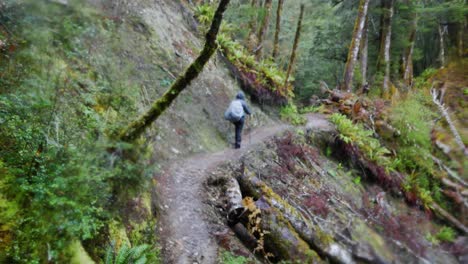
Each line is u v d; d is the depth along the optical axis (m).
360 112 15.29
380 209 10.41
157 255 4.51
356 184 11.30
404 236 9.45
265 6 15.88
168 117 8.19
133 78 7.32
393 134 14.42
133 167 4.31
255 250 5.89
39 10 4.02
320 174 10.40
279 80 14.16
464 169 11.95
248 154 9.06
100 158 3.72
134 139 4.75
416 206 12.09
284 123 12.64
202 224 5.70
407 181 12.62
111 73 5.92
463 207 11.99
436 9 20.14
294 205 7.92
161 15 10.70
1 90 3.53
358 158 12.22
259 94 12.68
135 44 8.48
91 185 3.51
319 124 13.40
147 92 7.69
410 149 13.81
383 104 16.16
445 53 23.77
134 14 9.33
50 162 3.42
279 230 6.07
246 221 6.16
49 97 3.74
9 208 2.93
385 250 8.24
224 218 6.24
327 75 23.66
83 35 5.19
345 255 6.71
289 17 20.80
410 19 21.52
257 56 15.97
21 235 2.85
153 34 9.56
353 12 22.06
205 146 8.64
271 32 21.16
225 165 7.89
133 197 4.69
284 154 10.09
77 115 4.41
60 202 2.95
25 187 3.05
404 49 23.00
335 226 7.85
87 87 5.05
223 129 9.94
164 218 5.37
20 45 3.83
